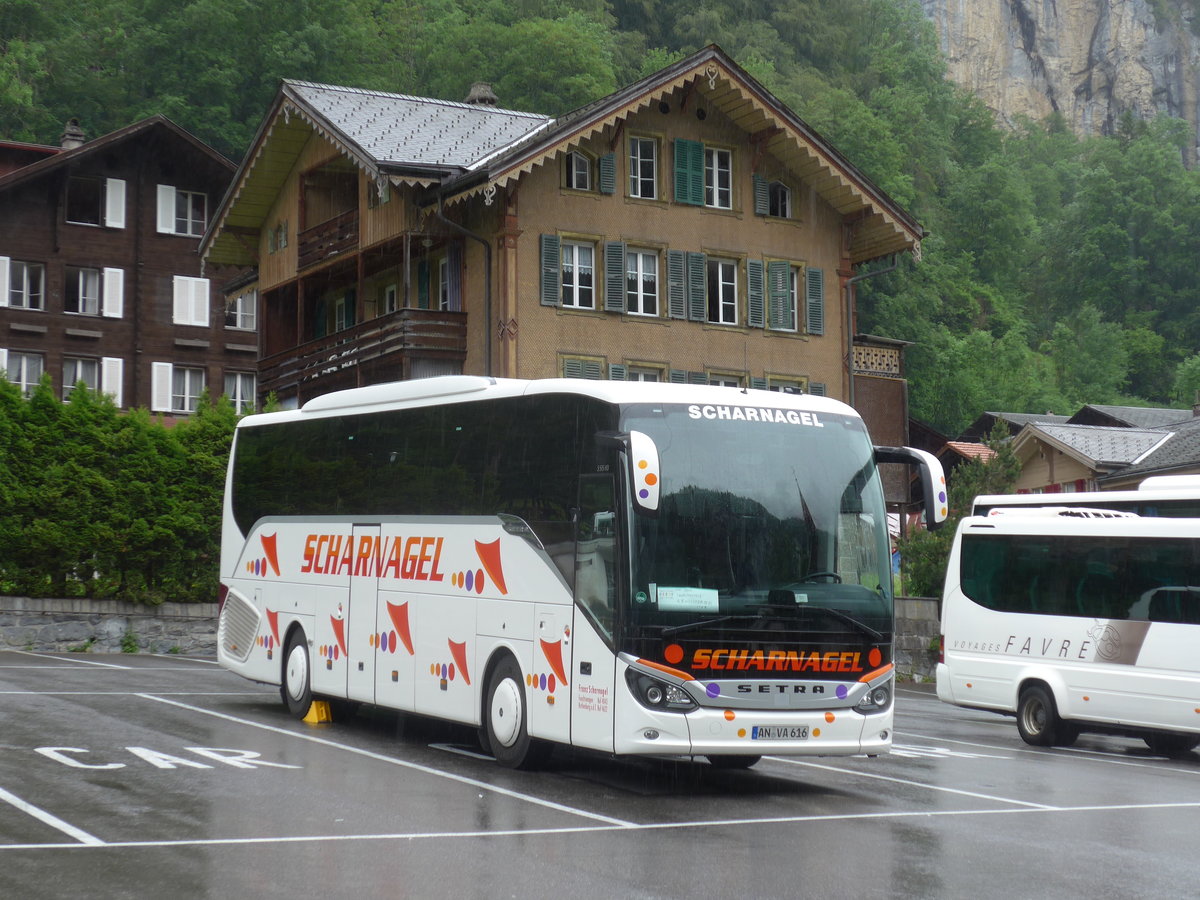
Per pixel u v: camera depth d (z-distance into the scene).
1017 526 21.27
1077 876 9.36
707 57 36.62
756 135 38.31
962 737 20.48
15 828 9.80
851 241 40.09
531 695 13.41
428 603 15.21
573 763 14.43
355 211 36.97
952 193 110.19
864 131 87.56
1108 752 19.92
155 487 30.52
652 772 14.10
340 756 14.22
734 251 37.97
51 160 52.28
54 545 29.14
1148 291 115.56
